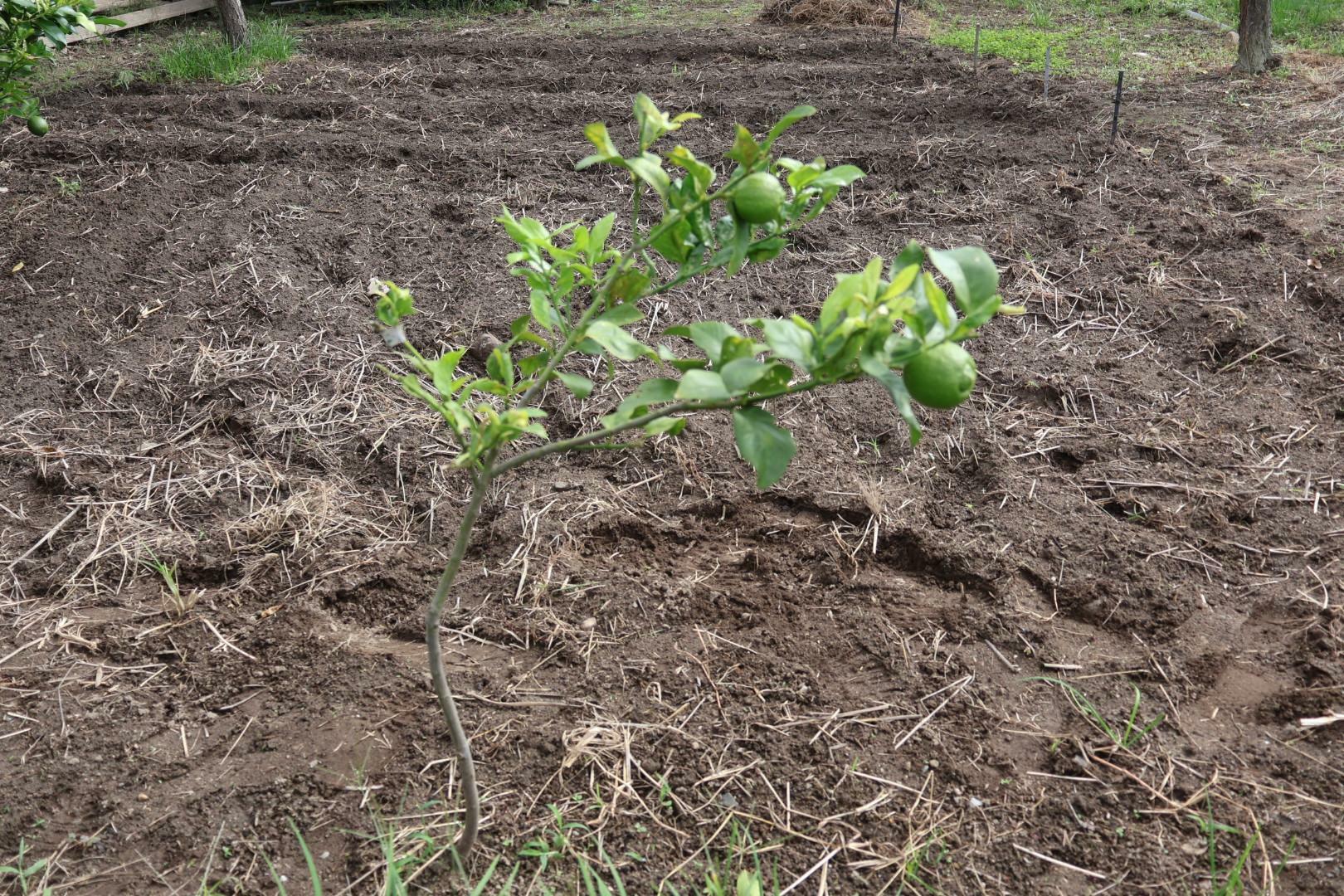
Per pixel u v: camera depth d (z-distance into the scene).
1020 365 4.23
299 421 3.93
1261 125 6.62
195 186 5.79
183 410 4.00
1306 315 4.50
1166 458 3.71
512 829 2.46
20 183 5.80
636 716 2.76
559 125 6.89
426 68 8.12
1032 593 3.15
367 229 5.37
